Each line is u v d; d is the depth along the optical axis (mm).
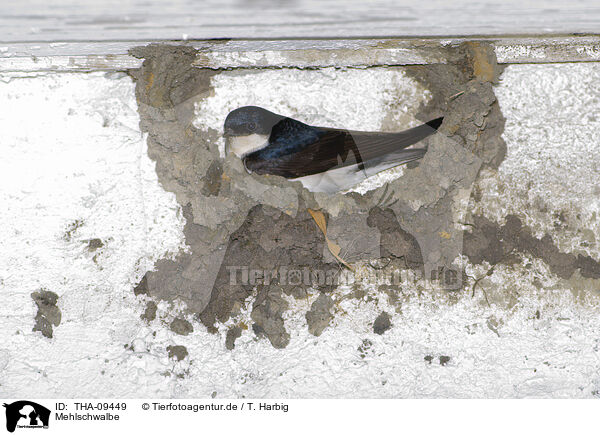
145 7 940
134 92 1039
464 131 1041
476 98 1040
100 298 1042
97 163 1041
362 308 1043
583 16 971
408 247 1042
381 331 1043
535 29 1000
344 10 951
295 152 1030
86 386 1040
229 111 1035
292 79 1038
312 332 1043
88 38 999
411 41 1022
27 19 958
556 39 1025
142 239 1042
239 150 1030
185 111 1035
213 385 1041
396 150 1036
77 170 1041
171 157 1037
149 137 1037
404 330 1043
